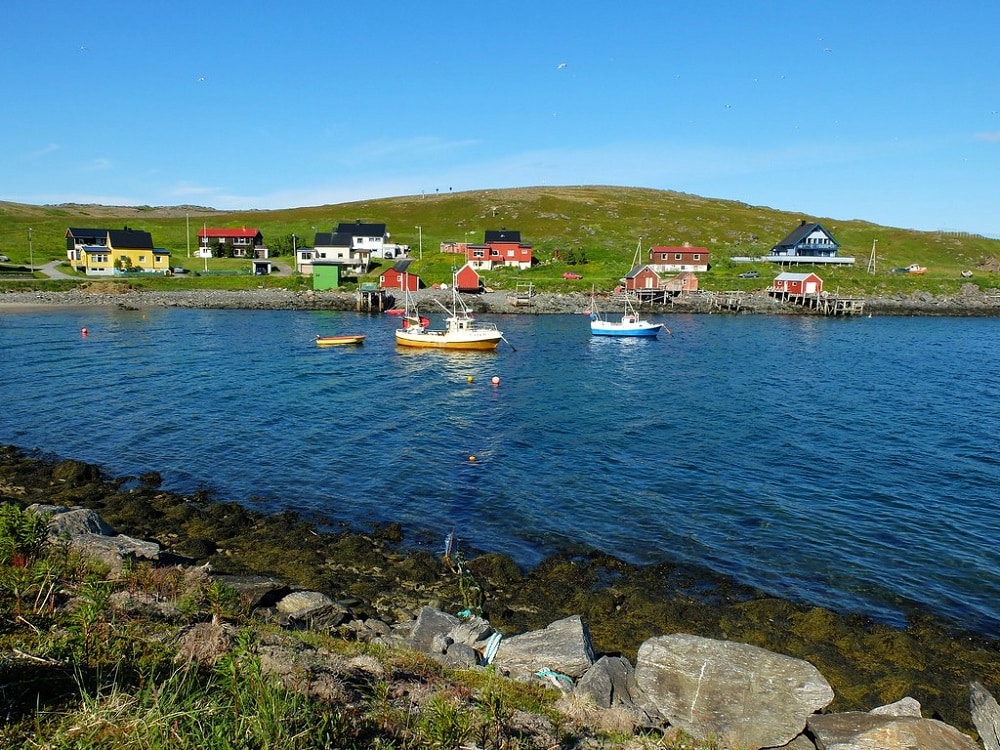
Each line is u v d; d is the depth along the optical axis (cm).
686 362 6481
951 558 2416
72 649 1100
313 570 2220
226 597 1518
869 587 2209
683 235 16750
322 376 5522
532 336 8238
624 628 1923
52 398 4556
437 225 17888
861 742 1170
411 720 1077
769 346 7600
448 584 2170
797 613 2011
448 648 1567
